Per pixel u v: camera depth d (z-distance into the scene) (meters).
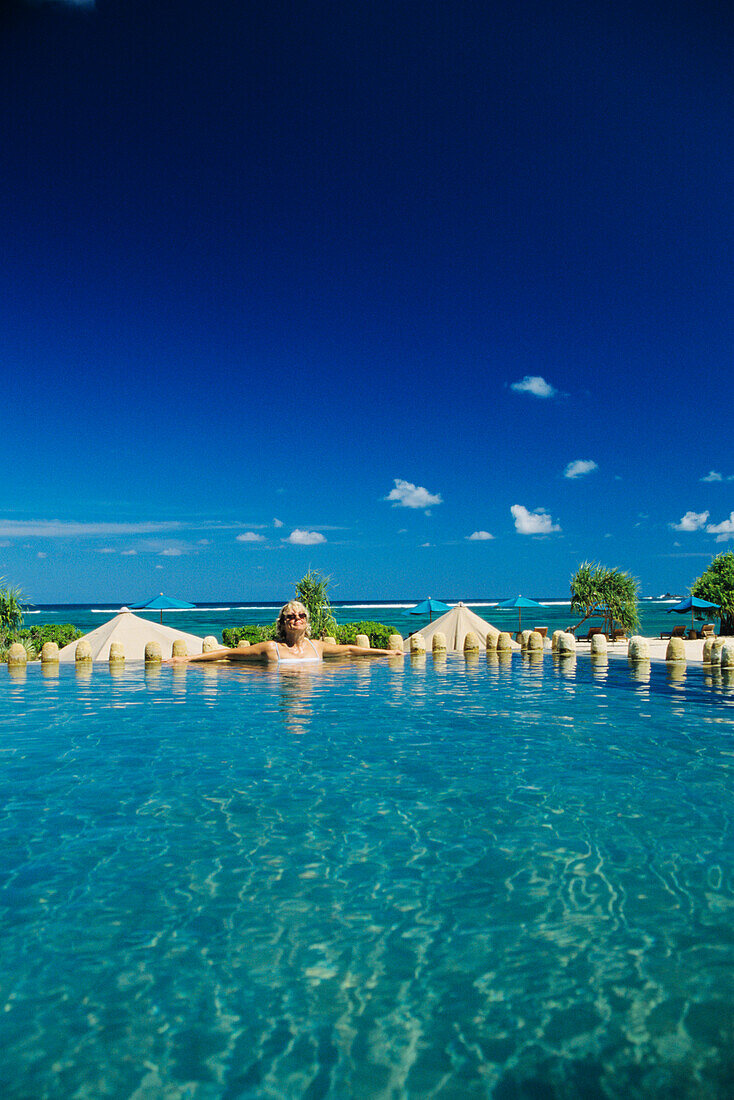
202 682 13.52
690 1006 3.08
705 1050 2.82
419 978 3.28
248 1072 2.68
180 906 3.93
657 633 47.47
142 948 3.50
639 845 4.81
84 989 3.19
